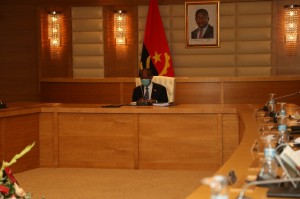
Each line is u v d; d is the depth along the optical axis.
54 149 5.48
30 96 8.83
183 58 8.38
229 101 7.20
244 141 3.06
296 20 8.04
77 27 8.64
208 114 5.18
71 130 5.44
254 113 4.66
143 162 5.33
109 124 5.36
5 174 2.09
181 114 5.22
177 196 4.28
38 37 8.72
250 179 2.08
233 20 8.20
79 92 7.79
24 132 5.30
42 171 5.32
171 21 8.38
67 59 8.71
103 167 5.41
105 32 8.59
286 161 2.05
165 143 5.27
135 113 5.28
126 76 8.60
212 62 8.31
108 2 8.51
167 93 5.91
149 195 4.32
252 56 8.22
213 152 5.20
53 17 8.64
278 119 3.87
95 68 8.69
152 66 8.25
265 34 8.15
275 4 8.09
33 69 8.81
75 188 4.59
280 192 1.87
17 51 8.81
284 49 8.14
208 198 1.84
